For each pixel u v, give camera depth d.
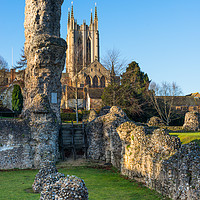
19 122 27.47
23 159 26.83
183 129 37.94
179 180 14.53
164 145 17.31
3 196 16.50
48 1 32.50
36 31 31.91
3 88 67.38
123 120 29.19
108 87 58.34
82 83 108.19
